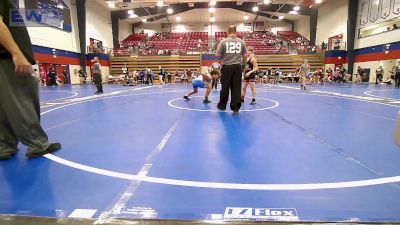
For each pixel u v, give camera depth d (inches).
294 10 1133.1
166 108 251.9
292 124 174.9
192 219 64.7
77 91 500.1
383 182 85.2
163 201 73.7
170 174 92.2
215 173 93.0
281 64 1061.1
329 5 1039.6
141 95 400.5
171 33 1412.4
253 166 99.6
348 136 143.3
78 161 105.2
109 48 1099.3
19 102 106.0
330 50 964.6
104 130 159.2
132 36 1332.4
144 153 115.1
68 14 844.0
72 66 874.8
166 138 140.4
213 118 197.3
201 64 1059.9
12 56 100.3
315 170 95.3
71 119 195.0
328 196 76.4
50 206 70.9
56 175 91.7
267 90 510.3
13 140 112.3
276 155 112.0
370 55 844.6
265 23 1455.5
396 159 106.4
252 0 921.5
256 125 171.9
